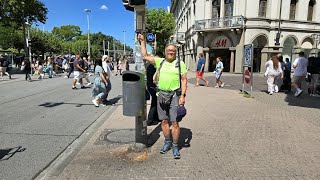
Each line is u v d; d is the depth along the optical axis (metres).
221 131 5.93
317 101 9.95
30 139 5.61
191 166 4.14
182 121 6.82
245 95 11.19
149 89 6.39
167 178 3.76
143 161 4.34
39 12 32.19
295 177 3.78
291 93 12.29
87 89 14.25
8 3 27.52
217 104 9.24
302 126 6.33
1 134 5.94
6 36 43.06
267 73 11.80
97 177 3.81
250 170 3.99
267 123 6.60
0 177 3.90
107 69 9.57
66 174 3.91
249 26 28.16
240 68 28.69
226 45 30.12
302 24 30.31
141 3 4.64
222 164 4.20
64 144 5.31
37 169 4.17
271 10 28.84
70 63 22.17
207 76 24.34
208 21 30.67
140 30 4.79
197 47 32.88
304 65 10.89
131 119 7.21
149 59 4.66
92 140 5.42
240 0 28.28
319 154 4.61
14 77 22.70
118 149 4.88
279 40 29.53
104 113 8.23
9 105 9.45
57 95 11.98
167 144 4.75
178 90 4.47
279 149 4.84
